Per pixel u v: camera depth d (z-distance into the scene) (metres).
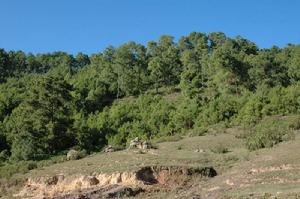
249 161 60.72
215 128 86.94
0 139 92.81
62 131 90.62
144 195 54.38
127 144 84.12
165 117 97.81
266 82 113.25
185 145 75.62
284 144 66.06
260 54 121.75
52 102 96.00
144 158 66.25
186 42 158.12
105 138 95.31
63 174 62.84
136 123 97.25
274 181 49.94
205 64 132.12
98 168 62.59
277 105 90.56
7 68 168.12
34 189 62.50
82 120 102.19
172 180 58.09
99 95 123.06
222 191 49.91
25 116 94.56
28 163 73.69
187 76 123.75
